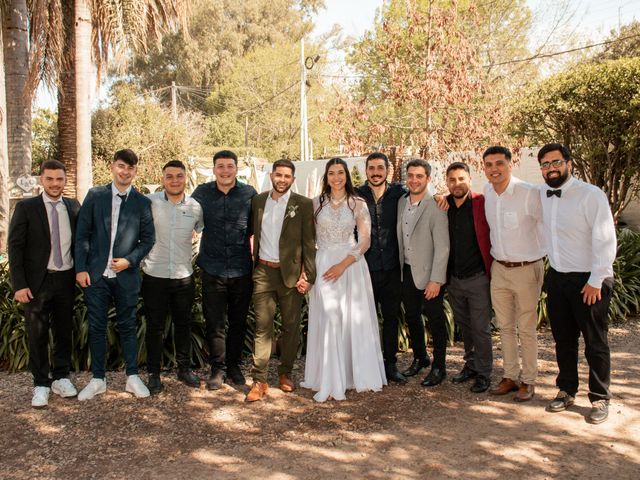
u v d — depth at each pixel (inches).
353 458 147.8
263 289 191.8
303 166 759.1
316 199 200.1
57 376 194.4
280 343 214.5
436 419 172.7
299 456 149.3
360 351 195.6
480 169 370.0
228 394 195.2
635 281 306.5
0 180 396.2
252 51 1822.1
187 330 203.8
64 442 159.2
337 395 188.9
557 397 179.3
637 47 972.6
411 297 203.9
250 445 156.3
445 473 139.1
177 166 192.9
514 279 183.8
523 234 180.9
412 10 352.2
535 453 148.9
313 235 194.9
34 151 983.6
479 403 185.5
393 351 207.6
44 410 181.3
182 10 533.3
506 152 179.0
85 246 187.9
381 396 192.9
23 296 181.0
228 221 194.4
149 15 518.0
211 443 157.8
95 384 191.5
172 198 195.5
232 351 205.9
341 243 196.4
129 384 194.4
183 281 197.2
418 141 376.5
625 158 401.1
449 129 357.4
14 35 498.3
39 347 186.1
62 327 192.9
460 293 197.8
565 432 161.2
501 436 159.6
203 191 198.1
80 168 448.1
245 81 1665.8
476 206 189.9
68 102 583.8
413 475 138.4
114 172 189.9
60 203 190.7
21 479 139.3
